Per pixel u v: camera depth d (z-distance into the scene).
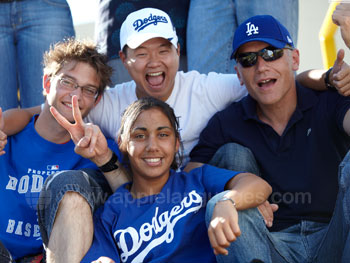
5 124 2.66
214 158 2.54
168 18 2.86
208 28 3.29
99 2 3.50
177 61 2.85
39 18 3.36
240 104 2.72
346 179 1.97
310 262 2.28
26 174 2.59
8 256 2.33
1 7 3.34
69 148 2.67
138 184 2.30
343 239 1.99
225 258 2.01
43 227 2.14
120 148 2.34
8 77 3.34
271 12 3.25
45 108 2.70
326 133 2.47
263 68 2.49
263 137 2.54
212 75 2.94
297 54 2.64
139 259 2.08
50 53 2.71
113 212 2.19
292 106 2.55
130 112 2.31
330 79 2.48
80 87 2.64
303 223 2.38
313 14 4.80
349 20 2.32
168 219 2.15
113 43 3.39
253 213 2.10
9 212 2.49
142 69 2.79
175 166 2.50
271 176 2.46
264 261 2.03
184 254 2.11
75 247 2.02
